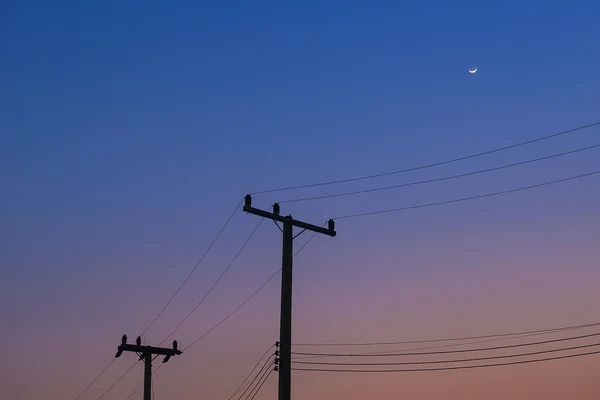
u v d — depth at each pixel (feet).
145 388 164.96
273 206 108.17
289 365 100.42
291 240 107.24
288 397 99.09
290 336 101.81
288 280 104.73
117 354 165.07
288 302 103.60
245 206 105.91
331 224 111.14
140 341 166.61
